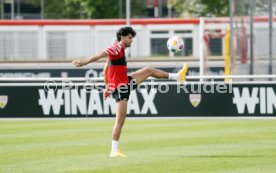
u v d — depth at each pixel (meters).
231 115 51.66
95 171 31.00
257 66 68.56
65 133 46.28
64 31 100.31
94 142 41.50
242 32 66.38
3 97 53.16
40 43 100.19
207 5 121.94
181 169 31.42
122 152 37.12
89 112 52.47
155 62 92.12
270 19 65.81
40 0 150.62
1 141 42.41
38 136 44.78
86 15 138.50
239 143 40.34
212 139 42.34
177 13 144.12
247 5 66.19
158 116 52.19
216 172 30.69
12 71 88.25
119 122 35.50
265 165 32.44
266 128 47.62
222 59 88.62
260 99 51.25
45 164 33.28
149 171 30.95
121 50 35.25
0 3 156.25
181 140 42.03
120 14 131.62
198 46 99.25
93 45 100.06
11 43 100.12
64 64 93.19
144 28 100.38
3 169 32.03
